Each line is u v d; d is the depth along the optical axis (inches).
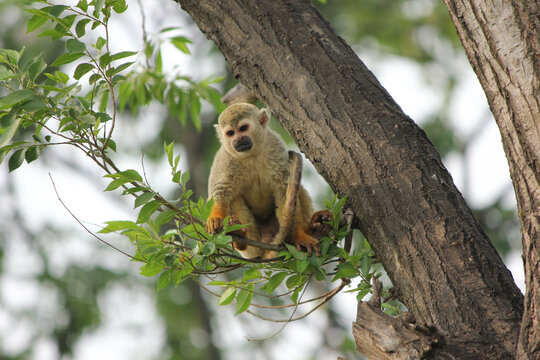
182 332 1180.5
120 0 370.0
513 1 298.2
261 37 409.7
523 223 282.8
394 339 291.1
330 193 1031.0
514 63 291.1
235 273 719.1
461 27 315.0
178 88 650.2
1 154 374.6
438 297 321.1
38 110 366.6
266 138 522.0
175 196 1063.6
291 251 379.6
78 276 1155.3
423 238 336.2
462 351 293.1
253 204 534.6
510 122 291.0
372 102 376.8
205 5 430.3
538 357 267.3
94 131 368.8
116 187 356.5
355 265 375.2
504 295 313.3
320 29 409.1
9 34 1124.5
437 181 349.4
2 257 1198.3
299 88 392.5
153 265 369.4
